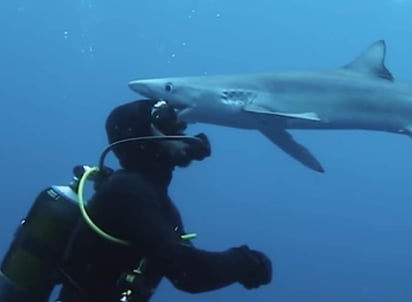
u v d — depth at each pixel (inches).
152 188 102.6
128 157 107.0
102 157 107.4
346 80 320.8
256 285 100.6
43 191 112.0
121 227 99.3
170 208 108.1
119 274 102.0
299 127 316.8
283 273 1632.6
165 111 107.7
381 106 319.9
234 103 301.4
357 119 319.0
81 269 104.6
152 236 96.9
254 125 310.2
